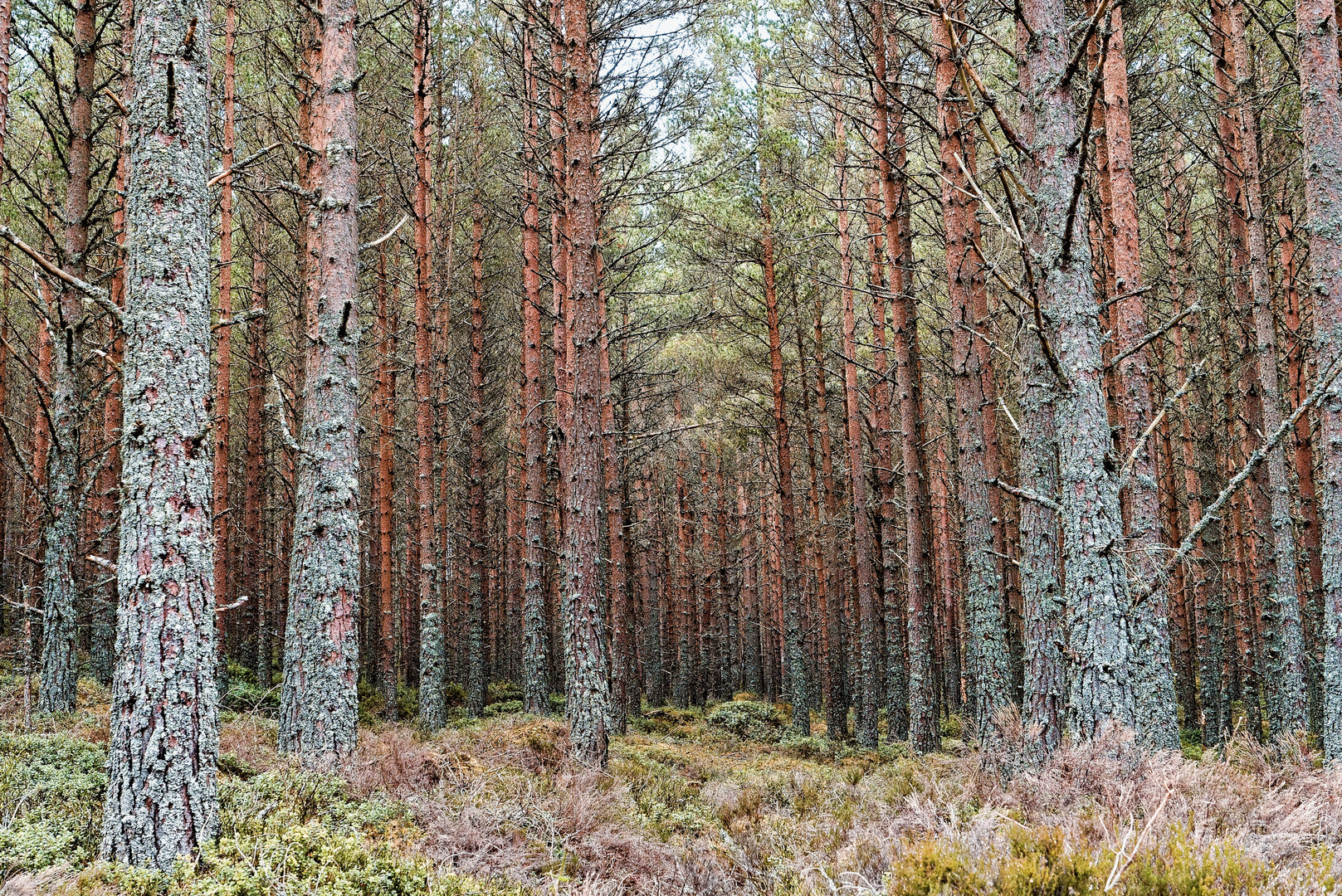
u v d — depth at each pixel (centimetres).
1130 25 1087
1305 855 409
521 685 2430
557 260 1515
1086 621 491
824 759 1382
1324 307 728
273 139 1542
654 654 2739
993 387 1093
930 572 1709
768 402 1942
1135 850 342
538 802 725
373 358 1977
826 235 1533
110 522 1287
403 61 1562
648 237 1723
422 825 626
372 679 2303
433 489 1433
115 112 1004
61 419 925
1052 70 523
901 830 532
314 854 493
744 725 1781
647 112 1330
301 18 1307
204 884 422
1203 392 1560
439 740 1020
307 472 817
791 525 1703
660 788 930
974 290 1102
